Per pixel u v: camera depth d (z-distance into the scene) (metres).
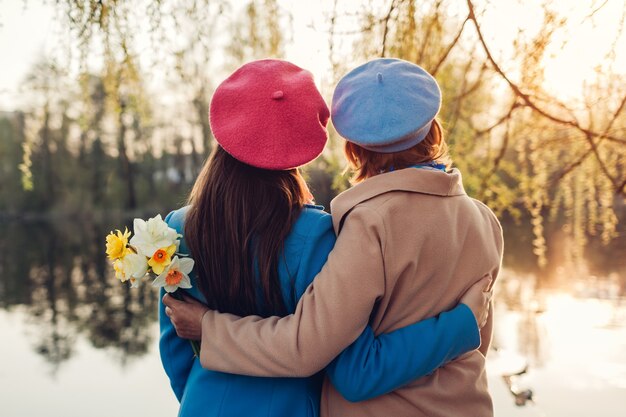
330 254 1.23
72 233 21.19
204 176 1.34
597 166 2.70
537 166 2.76
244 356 1.21
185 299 1.34
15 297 10.12
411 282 1.22
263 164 1.23
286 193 1.29
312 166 2.72
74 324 8.10
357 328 1.17
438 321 1.20
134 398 5.12
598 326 6.37
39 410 4.84
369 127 1.23
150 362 6.24
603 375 4.88
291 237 1.28
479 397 1.29
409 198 1.23
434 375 1.25
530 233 12.78
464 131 2.66
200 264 1.31
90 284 11.27
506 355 4.90
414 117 1.22
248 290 1.27
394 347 1.18
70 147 23.52
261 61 1.32
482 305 1.25
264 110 1.24
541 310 7.16
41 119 2.88
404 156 1.30
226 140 1.25
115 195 24.72
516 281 8.88
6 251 16.67
